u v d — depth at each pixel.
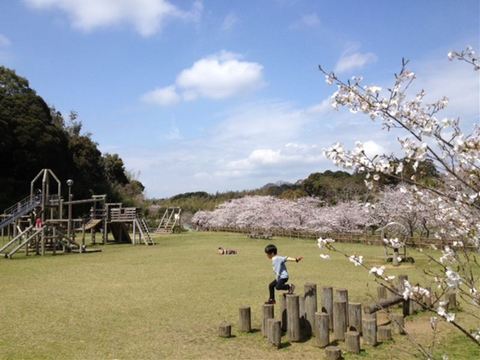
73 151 43.38
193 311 8.31
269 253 8.17
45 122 36.72
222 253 19.50
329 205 36.91
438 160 2.93
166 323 7.45
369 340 6.21
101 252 21.00
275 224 33.66
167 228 39.19
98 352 5.96
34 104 36.75
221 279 12.12
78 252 20.97
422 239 17.48
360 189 36.44
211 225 43.75
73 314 8.09
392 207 16.48
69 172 38.97
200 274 13.14
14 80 36.84
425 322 7.37
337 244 24.34
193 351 6.02
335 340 6.45
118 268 14.73
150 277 12.60
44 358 5.71
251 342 6.41
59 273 13.54
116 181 52.41
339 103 3.35
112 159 53.53
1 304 8.97
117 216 27.39
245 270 13.99
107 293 10.14
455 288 3.14
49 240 21.83
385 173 3.24
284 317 6.94
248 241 27.77
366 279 11.91
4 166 34.16
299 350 6.05
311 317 6.70
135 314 8.09
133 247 23.92
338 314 6.46
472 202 3.00
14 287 11.01
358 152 3.29
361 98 3.26
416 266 13.91
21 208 24.69
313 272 13.28
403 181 3.32
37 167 35.22
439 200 3.45
